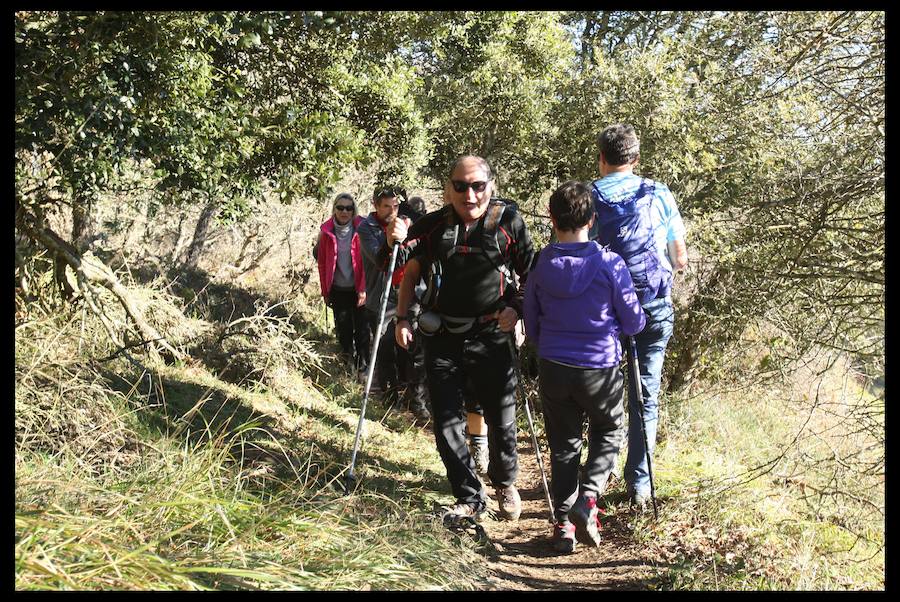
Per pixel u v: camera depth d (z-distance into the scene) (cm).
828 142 570
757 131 707
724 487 518
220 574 346
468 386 598
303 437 642
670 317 542
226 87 630
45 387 482
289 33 658
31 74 512
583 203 464
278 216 1254
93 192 575
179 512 385
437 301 502
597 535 473
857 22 569
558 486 493
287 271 1262
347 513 455
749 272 638
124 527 361
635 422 541
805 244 547
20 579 294
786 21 625
